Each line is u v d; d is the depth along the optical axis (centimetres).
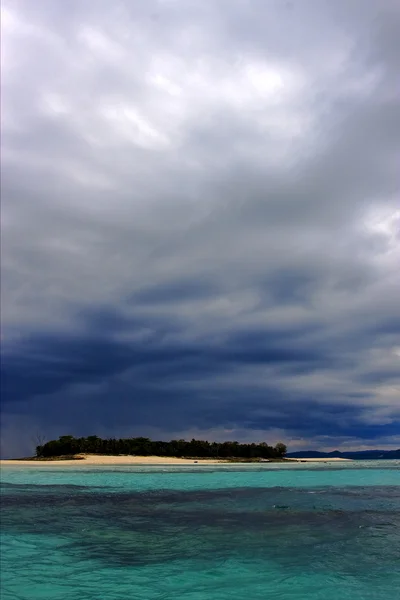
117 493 2970
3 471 5538
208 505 2364
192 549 1424
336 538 1554
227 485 3528
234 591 1050
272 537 1578
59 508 2298
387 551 1376
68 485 3569
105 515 2073
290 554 1352
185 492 3008
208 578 1143
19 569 1230
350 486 3409
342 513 2075
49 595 1035
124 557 1343
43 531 1723
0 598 1018
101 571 1212
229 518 1962
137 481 3938
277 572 1182
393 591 1039
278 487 3341
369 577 1137
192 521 1900
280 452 11725
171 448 10600
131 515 2067
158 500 2586
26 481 3972
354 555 1337
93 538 1595
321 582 1103
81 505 2400
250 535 1616
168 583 1107
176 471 5481
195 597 1016
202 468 6344
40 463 7875
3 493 2997
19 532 1708
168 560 1305
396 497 2689
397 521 1867
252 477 4403
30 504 2448
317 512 2109
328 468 6375
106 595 1034
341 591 1041
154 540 1554
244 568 1220
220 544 1486
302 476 4472
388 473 5025
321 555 1341
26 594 1043
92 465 7256
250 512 2120
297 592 1036
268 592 1041
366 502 2453
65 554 1384
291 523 1834
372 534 1612
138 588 1076
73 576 1169
